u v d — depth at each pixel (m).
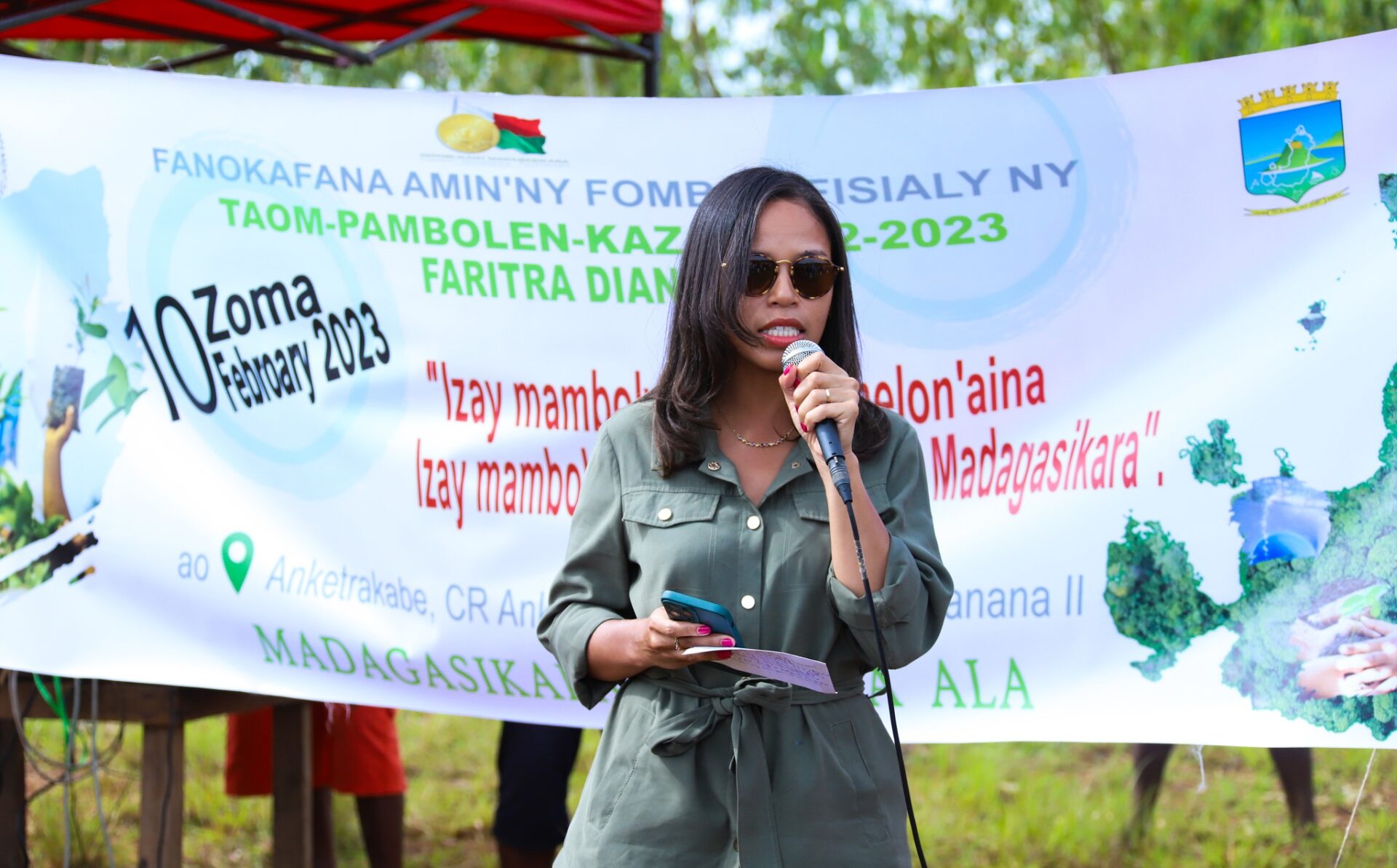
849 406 1.88
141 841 3.39
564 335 3.28
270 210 3.33
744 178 2.10
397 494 3.32
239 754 4.23
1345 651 2.89
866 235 3.20
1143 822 4.59
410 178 3.30
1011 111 3.13
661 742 1.98
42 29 5.05
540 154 3.27
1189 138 3.03
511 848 3.58
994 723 3.10
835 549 1.92
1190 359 3.03
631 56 4.23
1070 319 3.11
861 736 2.02
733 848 1.98
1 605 3.31
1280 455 2.96
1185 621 3.02
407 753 6.01
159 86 3.32
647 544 2.05
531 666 3.27
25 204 3.33
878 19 9.69
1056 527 3.11
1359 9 7.00
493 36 4.75
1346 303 2.92
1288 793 4.44
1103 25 9.25
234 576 3.31
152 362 3.34
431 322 3.31
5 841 3.73
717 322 2.04
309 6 4.66
